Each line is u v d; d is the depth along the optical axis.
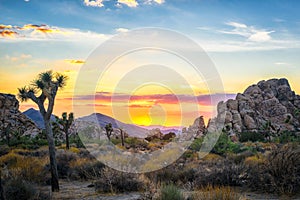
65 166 15.20
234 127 60.06
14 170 12.66
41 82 11.03
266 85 82.00
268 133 50.66
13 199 8.78
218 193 7.83
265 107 73.69
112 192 10.07
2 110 59.38
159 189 9.26
